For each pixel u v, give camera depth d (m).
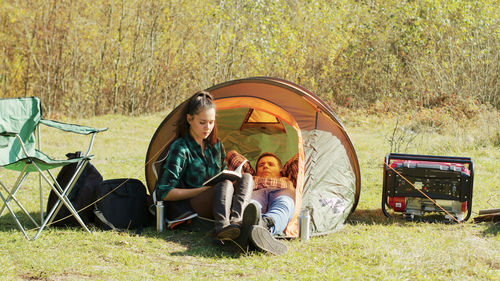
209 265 3.43
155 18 17.44
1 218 4.59
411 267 3.34
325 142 4.79
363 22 18.05
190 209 4.12
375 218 4.90
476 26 15.75
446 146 9.33
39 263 3.32
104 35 17.23
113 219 4.26
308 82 17.95
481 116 10.85
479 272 3.25
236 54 17.02
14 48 17.56
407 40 16.62
